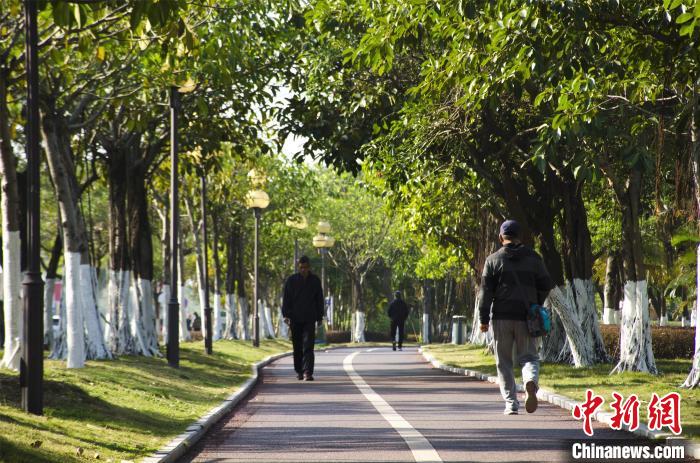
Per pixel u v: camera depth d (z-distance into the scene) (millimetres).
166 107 77188
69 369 53469
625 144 60969
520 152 75062
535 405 36688
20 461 25188
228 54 57000
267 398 53594
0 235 79500
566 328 73188
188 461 29906
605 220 116750
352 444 32562
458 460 28594
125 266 77562
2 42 53531
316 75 74875
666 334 87688
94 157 80812
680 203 51750
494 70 47688
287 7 71562
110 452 29594
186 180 116062
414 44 50219
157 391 51031
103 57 49594
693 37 41062
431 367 90625
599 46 44875
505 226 37969
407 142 67188
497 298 37938
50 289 81000
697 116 44969
